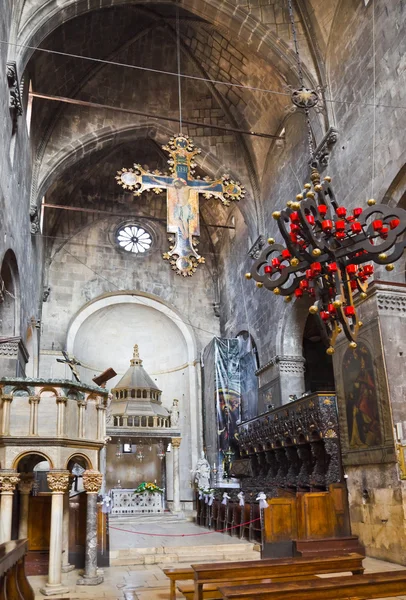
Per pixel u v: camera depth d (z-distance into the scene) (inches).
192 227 616.7
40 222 919.0
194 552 531.5
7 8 579.2
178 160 644.1
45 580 406.0
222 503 690.8
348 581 237.8
